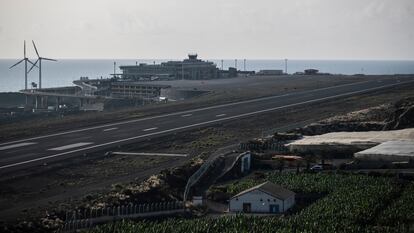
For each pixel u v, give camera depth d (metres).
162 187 186.50
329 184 190.62
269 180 197.38
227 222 151.38
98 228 144.38
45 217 153.50
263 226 147.88
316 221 153.38
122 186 181.88
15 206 162.62
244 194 174.88
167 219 159.50
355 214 158.38
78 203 165.25
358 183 190.88
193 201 180.62
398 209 163.75
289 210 174.00
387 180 194.62
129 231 142.25
